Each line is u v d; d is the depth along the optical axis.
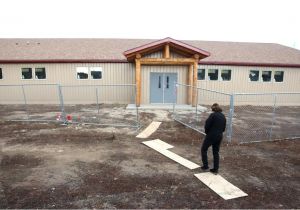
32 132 11.60
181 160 8.31
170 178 7.02
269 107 21.20
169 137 11.07
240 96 21.58
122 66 20.31
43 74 20.28
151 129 12.37
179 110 17.67
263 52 24.12
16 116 15.48
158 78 19.64
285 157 8.89
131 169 7.61
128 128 12.51
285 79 21.91
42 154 8.79
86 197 5.94
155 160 8.38
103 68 20.28
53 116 15.50
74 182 6.71
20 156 8.59
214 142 7.15
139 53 17.72
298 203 5.86
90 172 7.35
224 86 21.25
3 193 6.11
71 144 9.91
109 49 22.61
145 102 19.88
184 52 18.55
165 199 5.91
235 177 7.16
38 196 5.97
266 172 7.56
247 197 6.07
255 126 13.75
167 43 17.52
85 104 20.61
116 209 5.46
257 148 9.82
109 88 20.62
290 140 11.06
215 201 5.86
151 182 6.76
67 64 20.14
